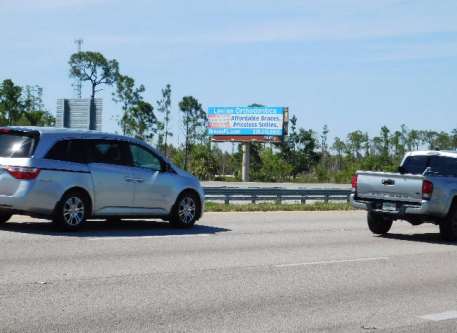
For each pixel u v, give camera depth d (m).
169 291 13.20
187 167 163.12
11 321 10.44
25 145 21.00
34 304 11.59
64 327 10.23
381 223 26.31
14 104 188.38
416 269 17.52
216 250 19.28
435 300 13.46
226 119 157.88
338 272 16.44
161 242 20.41
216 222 28.48
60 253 17.23
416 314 12.11
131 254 17.69
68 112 41.00
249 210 38.59
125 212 22.83
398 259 19.28
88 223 24.84
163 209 24.00
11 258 16.16
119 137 22.94
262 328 10.66
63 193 21.23
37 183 20.70
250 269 16.23
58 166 21.14
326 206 43.38
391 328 10.99
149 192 23.42
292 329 10.66
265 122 153.75
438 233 28.30
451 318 11.87
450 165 25.95
